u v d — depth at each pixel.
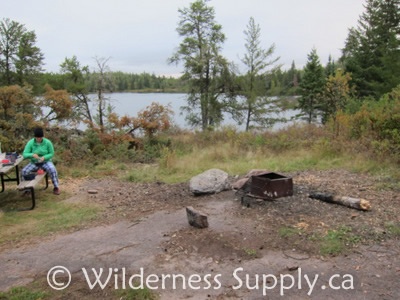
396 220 5.12
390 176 7.31
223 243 4.66
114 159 11.65
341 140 10.09
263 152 11.12
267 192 5.87
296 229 4.94
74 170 9.86
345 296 3.46
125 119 13.82
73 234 5.36
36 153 7.51
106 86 18.83
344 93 20.64
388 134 9.34
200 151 12.34
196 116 26.72
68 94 12.69
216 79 26.05
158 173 9.27
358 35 32.28
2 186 7.74
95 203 6.93
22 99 11.59
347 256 4.21
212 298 3.53
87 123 13.46
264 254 4.37
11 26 22.72
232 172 8.69
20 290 3.77
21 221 6.00
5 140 10.49
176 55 25.84
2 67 22.66
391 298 3.38
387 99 11.12
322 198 5.98
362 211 5.50
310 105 33.78
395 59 27.25
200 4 25.36
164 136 14.90
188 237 4.92
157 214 6.03
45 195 7.53
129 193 7.53
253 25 26.09
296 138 12.38
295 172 8.23
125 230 5.40
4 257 4.64
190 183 7.07
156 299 3.54
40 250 4.82
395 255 4.18
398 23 30.95
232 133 14.52
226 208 6.00
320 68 34.59
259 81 26.59
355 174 7.73
